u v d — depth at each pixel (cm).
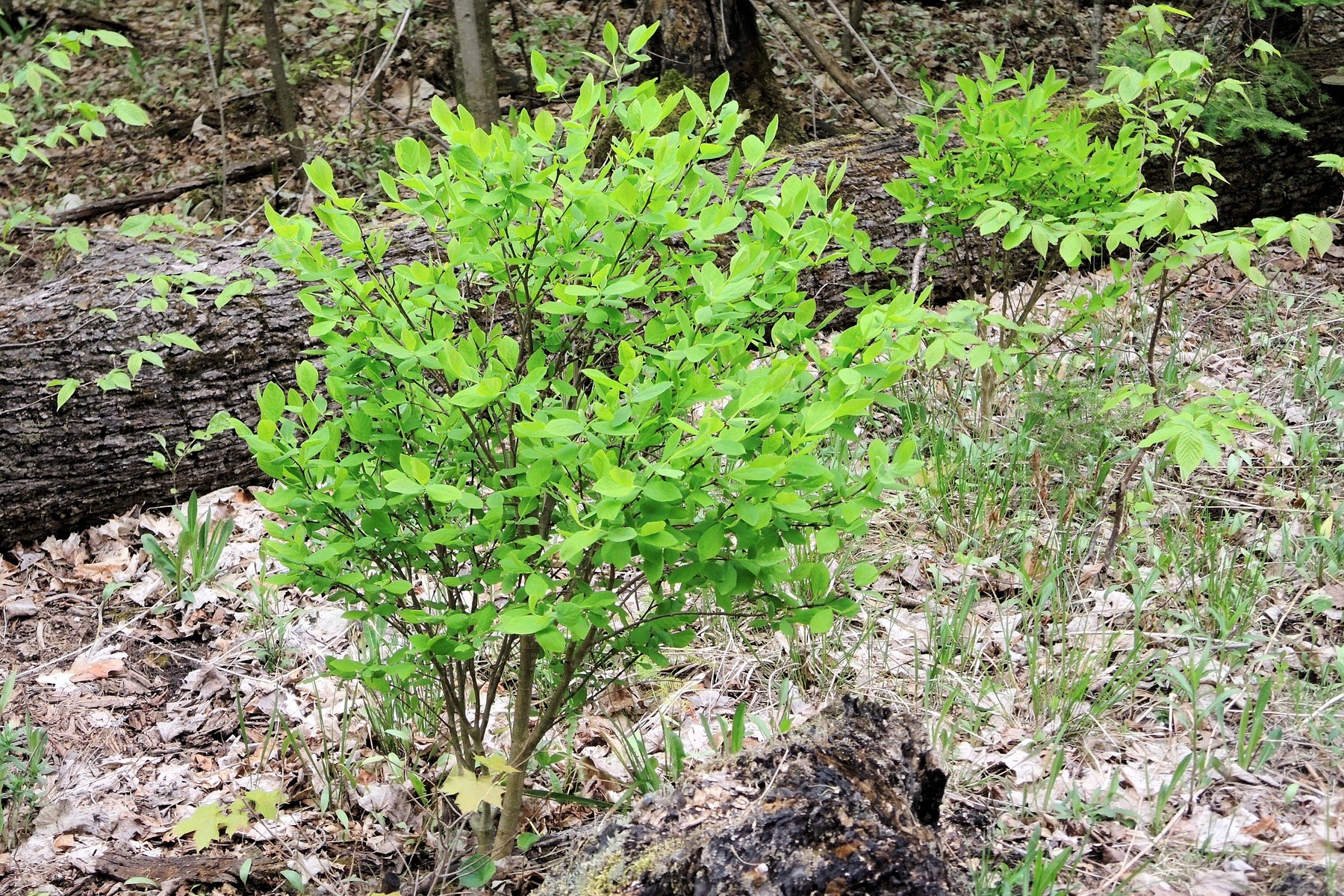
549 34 735
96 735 298
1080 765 257
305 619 342
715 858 182
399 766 278
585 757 279
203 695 315
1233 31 555
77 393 386
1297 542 330
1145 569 329
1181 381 411
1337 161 301
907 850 183
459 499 188
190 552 374
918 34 840
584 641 222
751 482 185
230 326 404
